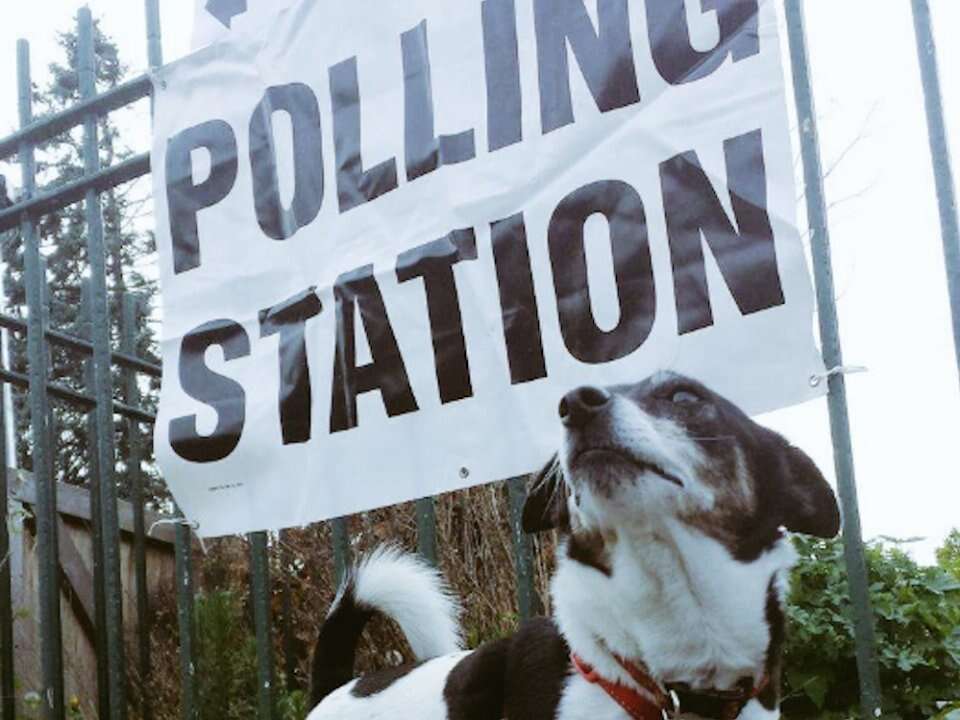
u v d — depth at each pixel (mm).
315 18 1828
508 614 2215
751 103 1438
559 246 1556
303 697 2227
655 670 1214
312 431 1738
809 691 1886
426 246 1664
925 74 1373
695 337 1442
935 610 1930
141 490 2322
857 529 1348
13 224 2047
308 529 2598
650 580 1210
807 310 1379
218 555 2826
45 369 2014
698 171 1462
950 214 1344
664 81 1502
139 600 2277
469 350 1614
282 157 1828
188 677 1844
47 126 2000
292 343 1773
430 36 1712
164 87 1949
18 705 2281
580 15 1577
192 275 1882
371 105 1755
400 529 2453
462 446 1609
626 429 1185
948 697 1884
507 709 1303
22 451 5668
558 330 1545
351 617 1621
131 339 2562
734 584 1214
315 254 1775
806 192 1412
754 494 1242
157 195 1929
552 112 1586
